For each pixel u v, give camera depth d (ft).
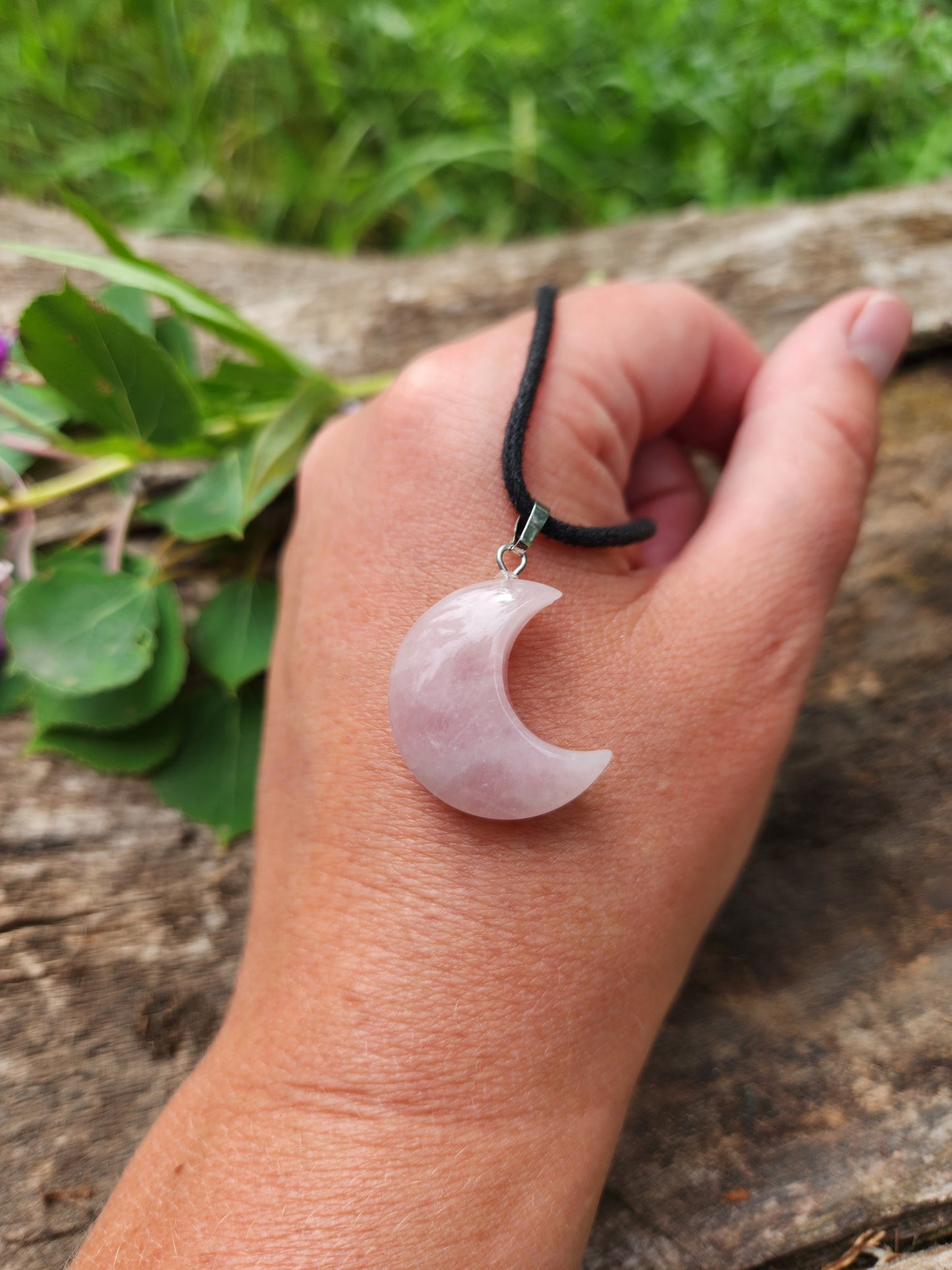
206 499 0.57
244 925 0.55
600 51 1.02
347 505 0.45
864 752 0.59
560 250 0.80
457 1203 0.34
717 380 0.54
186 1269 0.32
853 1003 0.52
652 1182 0.48
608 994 0.38
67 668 0.51
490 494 0.43
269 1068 0.36
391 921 0.38
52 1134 0.49
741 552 0.44
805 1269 0.46
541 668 0.41
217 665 0.56
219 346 0.76
